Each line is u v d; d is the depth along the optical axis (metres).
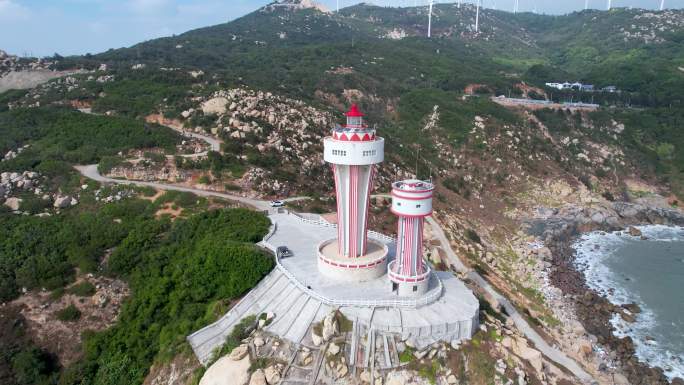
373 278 49.78
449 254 71.56
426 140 123.44
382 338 41.53
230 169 78.44
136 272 57.22
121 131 89.81
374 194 85.94
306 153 90.19
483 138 122.06
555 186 112.44
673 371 54.88
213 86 111.81
